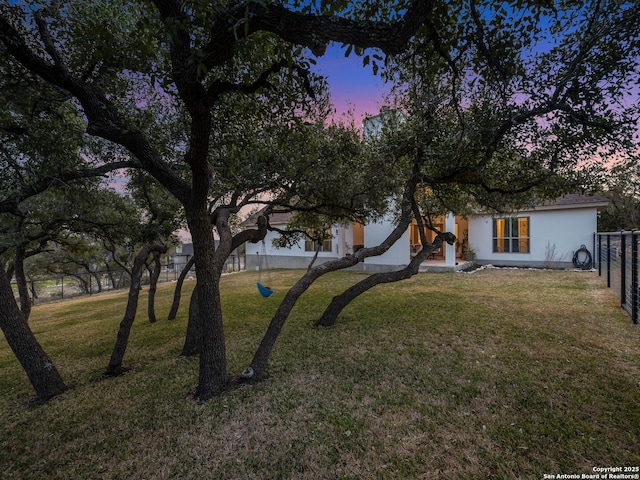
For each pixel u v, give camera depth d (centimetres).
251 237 542
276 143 506
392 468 235
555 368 388
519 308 684
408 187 584
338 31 195
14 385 466
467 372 388
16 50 282
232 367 441
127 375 461
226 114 405
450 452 249
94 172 428
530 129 425
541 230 1323
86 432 313
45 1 329
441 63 313
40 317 1023
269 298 980
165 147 498
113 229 759
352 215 769
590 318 595
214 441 281
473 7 280
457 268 1308
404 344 498
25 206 532
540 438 261
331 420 300
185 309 955
